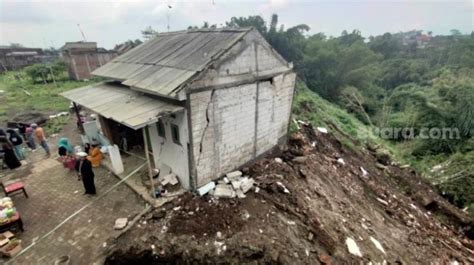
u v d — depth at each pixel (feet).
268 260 22.72
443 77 93.50
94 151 35.70
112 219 26.45
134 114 25.53
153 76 29.66
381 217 36.09
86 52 119.55
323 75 119.65
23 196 30.40
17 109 68.64
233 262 22.49
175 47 35.45
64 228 25.49
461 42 191.93
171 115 28.07
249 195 29.25
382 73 155.94
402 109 93.40
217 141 30.07
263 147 38.17
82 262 22.04
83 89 38.34
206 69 26.07
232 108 30.50
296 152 42.06
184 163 28.86
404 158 70.08
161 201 27.81
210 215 25.71
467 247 39.68
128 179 32.12
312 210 29.60
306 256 23.99
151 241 23.29
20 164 36.78
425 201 48.01
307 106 72.59
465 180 56.18
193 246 23.00
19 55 166.91
